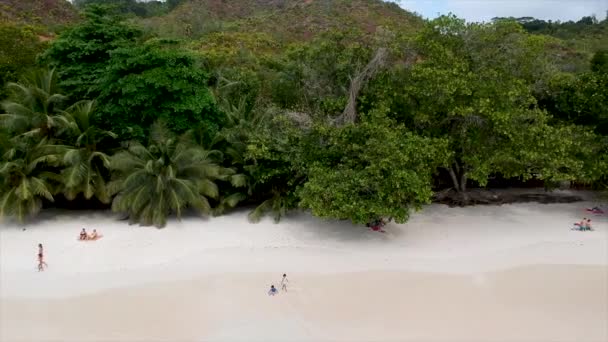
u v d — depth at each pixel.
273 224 27.75
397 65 29.33
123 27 31.89
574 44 79.38
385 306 19.33
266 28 93.69
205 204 26.98
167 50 30.31
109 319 17.92
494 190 35.50
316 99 30.98
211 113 30.81
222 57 50.31
